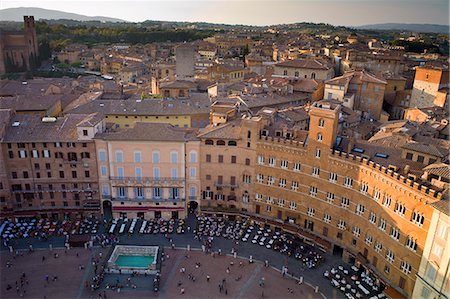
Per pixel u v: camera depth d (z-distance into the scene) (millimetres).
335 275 95625
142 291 90938
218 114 127812
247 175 114562
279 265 99938
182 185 115250
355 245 99812
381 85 166000
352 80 172250
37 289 90500
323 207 105062
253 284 93688
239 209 118125
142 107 145125
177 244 107125
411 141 103125
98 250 104500
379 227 91438
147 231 111500
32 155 112125
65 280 93688
